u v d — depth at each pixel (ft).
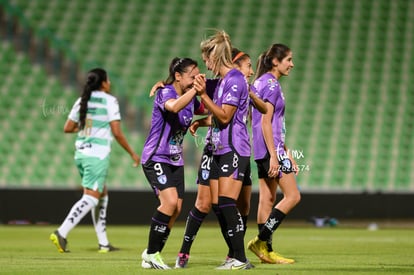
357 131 233.55
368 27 262.26
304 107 238.68
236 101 66.03
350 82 246.68
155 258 68.90
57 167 211.20
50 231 149.18
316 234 144.25
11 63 238.07
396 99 242.99
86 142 97.60
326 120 235.81
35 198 175.83
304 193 182.39
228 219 67.21
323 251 97.60
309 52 254.06
